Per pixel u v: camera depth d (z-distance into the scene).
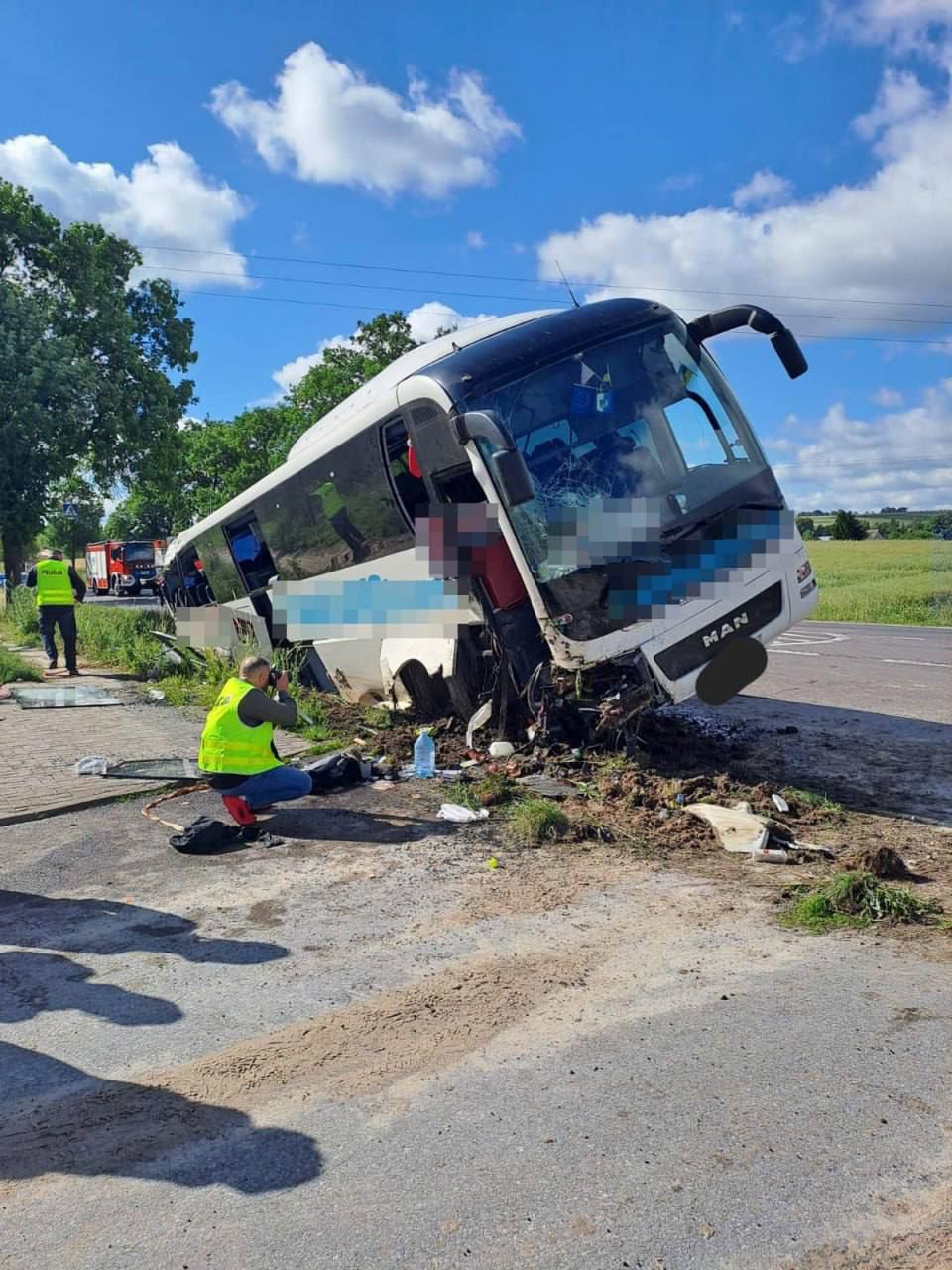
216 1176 2.94
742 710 10.62
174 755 8.80
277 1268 2.54
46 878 5.82
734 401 8.04
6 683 13.70
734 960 4.25
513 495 6.63
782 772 7.66
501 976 4.21
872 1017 3.67
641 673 7.18
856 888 4.69
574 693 7.58
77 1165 3.03
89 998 4.20
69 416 28.44
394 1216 2.71
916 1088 3.19
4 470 27.91
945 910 4.68
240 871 5.80
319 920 4.99
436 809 6.85
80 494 33.31
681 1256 2.50
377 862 5.84
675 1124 3.05
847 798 6.88
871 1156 2.85
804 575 7.82
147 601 49.31
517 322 8.52
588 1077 3.36
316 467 10.27
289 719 6.70
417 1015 3.90
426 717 9.66
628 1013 3.82
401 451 8.77
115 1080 3.52
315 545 10.70
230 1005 4.07
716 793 6.71
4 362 27.64
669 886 5.21
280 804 7.16
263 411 54.25
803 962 4.19
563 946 4.51
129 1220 2.76
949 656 15.05
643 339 7.89
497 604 7.93
